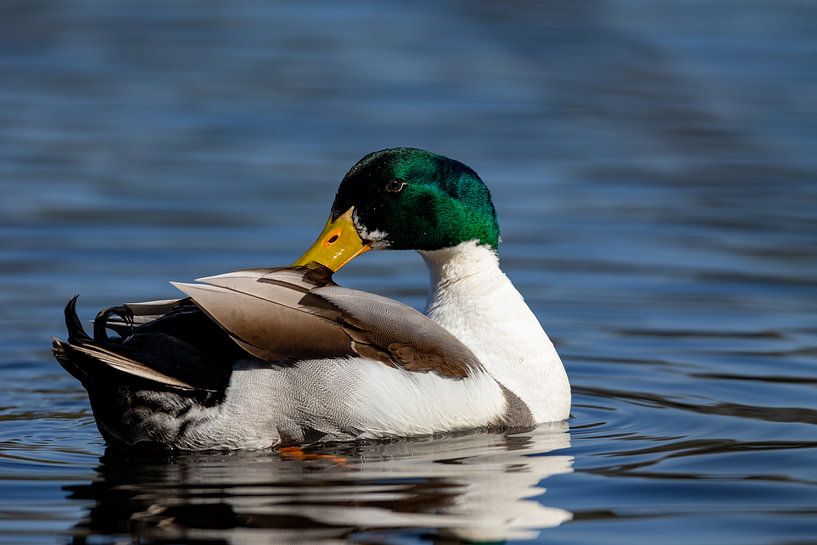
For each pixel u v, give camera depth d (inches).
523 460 373.1
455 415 393.4
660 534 314.7
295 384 370.0
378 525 315.6
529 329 430.0
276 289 373.1
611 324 572.1
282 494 336.5
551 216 754.8
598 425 420.5
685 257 682.2
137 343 361.4
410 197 430.6
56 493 339.6
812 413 437.4
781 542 309.3
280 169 830.5
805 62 1127.0
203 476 351.9
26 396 465.1
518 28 1232.2
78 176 804.0
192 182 798.5
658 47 1171.9
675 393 468.8
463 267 438.9
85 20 1233.4
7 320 555.5
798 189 824.9
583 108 1007.0
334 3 1316.4
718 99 1034.1
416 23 1250.6
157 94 1005.8
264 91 1021.2
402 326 390.3
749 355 524.4
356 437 379.6
